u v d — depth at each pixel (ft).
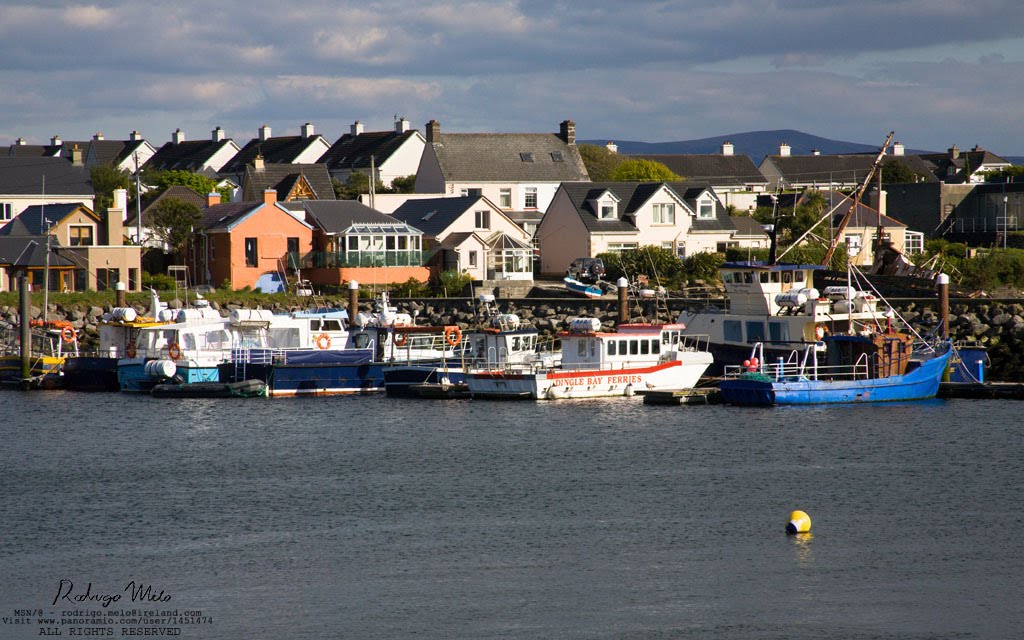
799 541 285.02
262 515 313.12
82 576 266.77
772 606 244.83
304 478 352.90
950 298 581.53
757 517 305.32
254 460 376.89
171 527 303.27
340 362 515.09
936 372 459.73
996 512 306.76
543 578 261.85
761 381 446.60
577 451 381.60
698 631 233.14
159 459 380.17
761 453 374.22
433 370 493.77
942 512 307.37
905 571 264.11
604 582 258.57
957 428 404.57
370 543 287.69
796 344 469.57
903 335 457.68
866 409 440.86
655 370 477.77
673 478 345.10
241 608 246.88
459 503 322.14
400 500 325.83
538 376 468.75
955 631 232.73
